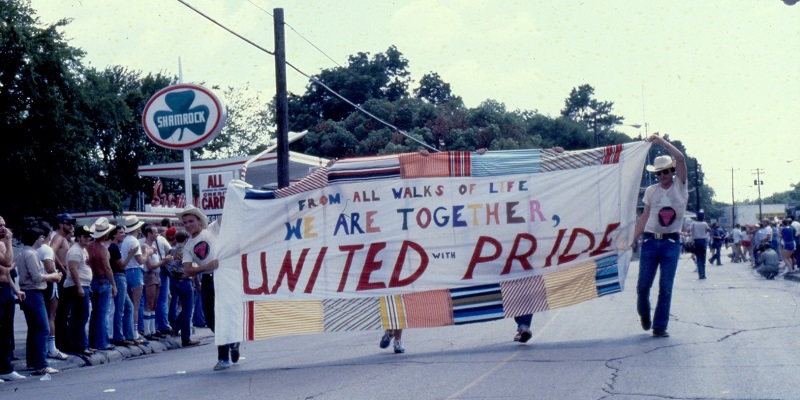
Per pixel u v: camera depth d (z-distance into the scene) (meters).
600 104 111.25
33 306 11.70
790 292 17.52
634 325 12.08
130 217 14.80
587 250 11.15
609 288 11.11
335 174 11.34
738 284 21.06
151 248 15.34
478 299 11.14
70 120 34.72
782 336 10.28
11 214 33.53
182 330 15.44
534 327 12.55
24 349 15.23
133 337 14.51
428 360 9.88
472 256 11.20
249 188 11.41
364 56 71.44
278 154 21.00
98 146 46.19
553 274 11.16
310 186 11.31
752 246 33.75
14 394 9.74
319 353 11.73
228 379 9.58
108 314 13.65
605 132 99.81
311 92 67.06
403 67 72.00
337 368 9.78
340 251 11.26
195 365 11.66
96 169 46.28
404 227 11.26
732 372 7.99
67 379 11.02
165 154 51.38
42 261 12.21
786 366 8.22
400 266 11.21
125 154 49.84
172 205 36.06
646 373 8.11
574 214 11.18
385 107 60.34
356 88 67.06
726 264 37.66
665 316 10.62
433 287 11.18
